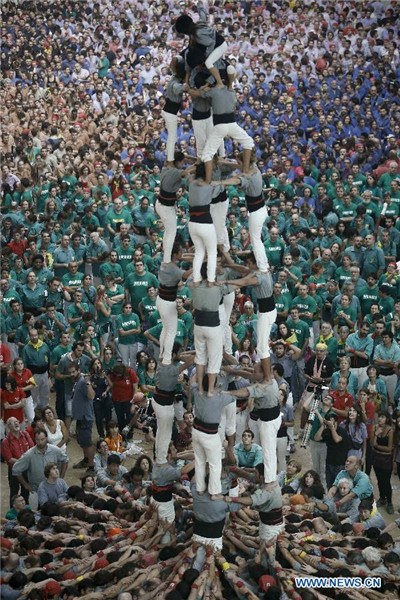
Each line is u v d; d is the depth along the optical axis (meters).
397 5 43.28
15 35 42.62
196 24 13.22
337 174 32.09
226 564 14.71
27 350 22.09
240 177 13.77
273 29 43.03
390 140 35.59
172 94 13.94
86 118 37.56
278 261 27.44
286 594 14.66
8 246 26.98
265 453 14.65
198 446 14.15
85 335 22.36
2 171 31.77
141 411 21.78
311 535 16.19
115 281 25.61
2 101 37.56
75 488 18.02
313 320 24.81
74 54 41.62
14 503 17.78
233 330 22.70
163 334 15.02
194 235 13.61
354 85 39.25
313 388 21.52
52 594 14.68
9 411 20.11
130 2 44.28
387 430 19.31
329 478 19.36
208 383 13.87
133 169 33.34
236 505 14.96
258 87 38.62
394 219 30.75
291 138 35.22
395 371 22.27
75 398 20.52
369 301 25.38
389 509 19.59
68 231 29.06
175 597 14.13
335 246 26.92
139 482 18.42
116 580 14.88
